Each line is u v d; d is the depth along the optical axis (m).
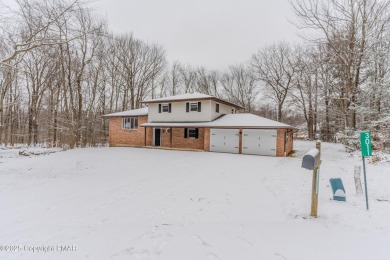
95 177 9.62
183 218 5.05
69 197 6.80
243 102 44.50
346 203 5.37
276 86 38.53
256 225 4.51
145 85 40.50
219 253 3.49
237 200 6.27
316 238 3.86
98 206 5.95
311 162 4.54
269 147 17.23
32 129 27.95
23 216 5.30
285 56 36.62
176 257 3.41
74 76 25.66
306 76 28.56
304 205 5.45
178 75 45.50
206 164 12.64
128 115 24.08
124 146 24.62
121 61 35.53
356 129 16.72
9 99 24.05
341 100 19.17
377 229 4.05
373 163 10.82
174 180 8.80
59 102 26.69
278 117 38.62
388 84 15.00
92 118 28.69
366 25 15.98
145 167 11.81
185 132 21.42
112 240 4.03
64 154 18.08
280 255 3.38
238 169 11.06
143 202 6.22
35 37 9.90
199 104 20.92
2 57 11.98
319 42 17.59
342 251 3.43
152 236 4.15
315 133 35.59
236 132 18.48
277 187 7.49
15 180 9.40
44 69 25.97
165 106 22.53
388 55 15.66
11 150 23.22
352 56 16.53
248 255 3.41
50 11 11.06
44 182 8.93
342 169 10.20
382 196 5.88
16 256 3.59
